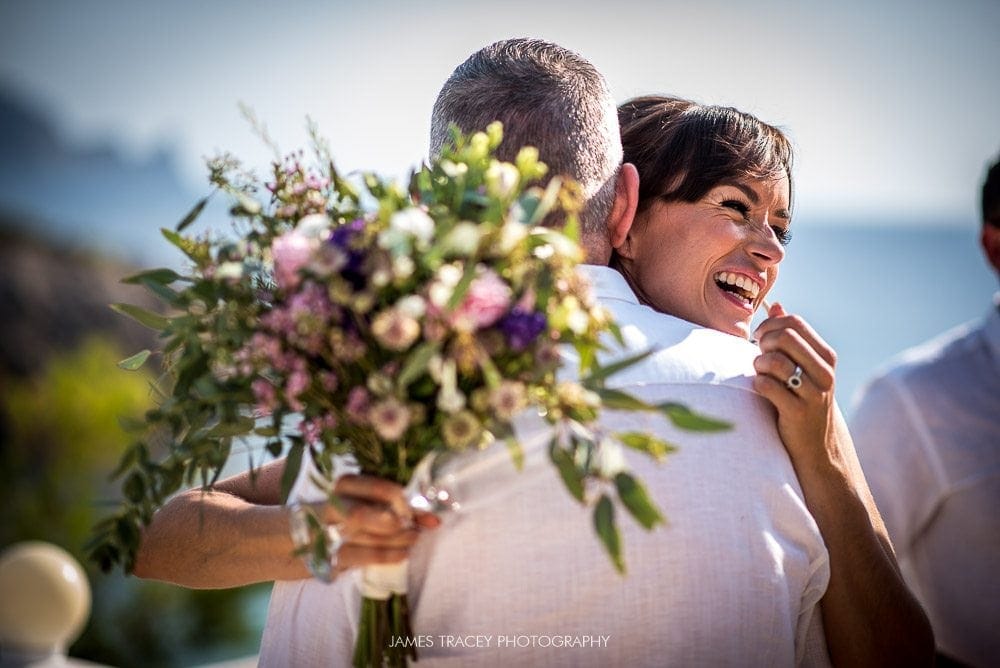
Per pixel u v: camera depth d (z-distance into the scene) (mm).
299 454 1479
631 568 1526
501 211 1347
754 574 1567
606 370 1441
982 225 3070
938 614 2898
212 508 1711
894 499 2895
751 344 1779
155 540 1729
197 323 1474
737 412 1648
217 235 1517
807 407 1666
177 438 1527
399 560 1508
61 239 16922
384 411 1344
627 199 1799
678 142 1984
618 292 1711
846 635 1764
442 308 1308
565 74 1706
